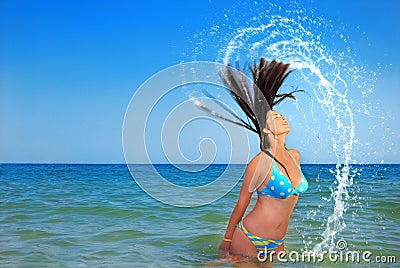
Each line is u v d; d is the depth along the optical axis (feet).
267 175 11.91
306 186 12.28
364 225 18.28
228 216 20.94
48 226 18.33
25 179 50.85
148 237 16.05
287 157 12.46
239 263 12.08
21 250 13.99
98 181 46.32
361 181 42.01
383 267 11.91
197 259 12.69
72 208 23.65
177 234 16.58
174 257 12.98
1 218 20.36
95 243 15.05
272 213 12.02
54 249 14.14
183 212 22.12
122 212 22.22
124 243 15.06
